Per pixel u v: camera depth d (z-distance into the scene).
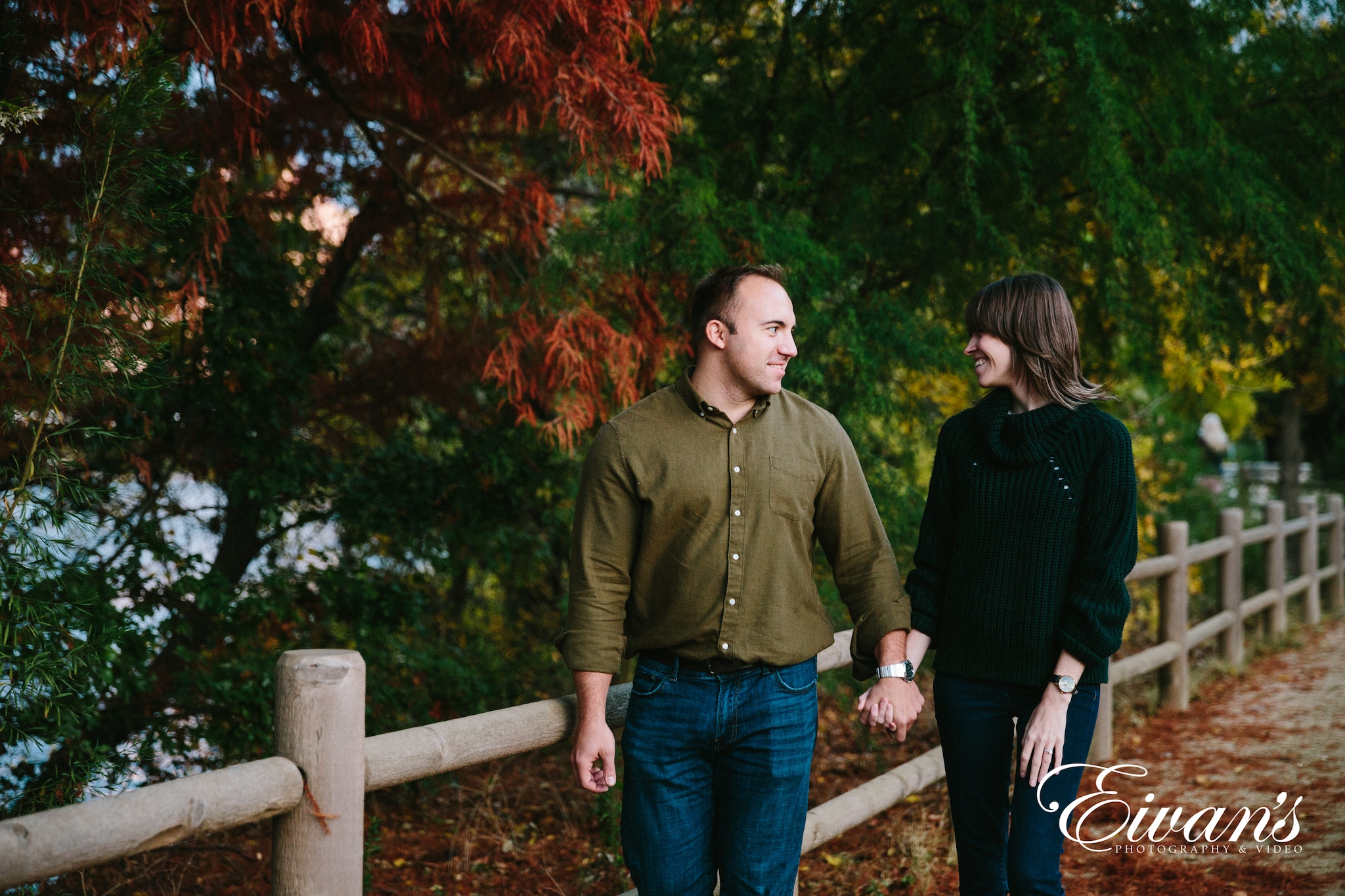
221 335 4.69
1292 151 5.68
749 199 5.34
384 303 6.89
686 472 2.10
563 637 2.16
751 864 2.13
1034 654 2.31
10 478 2.94
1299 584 7.95
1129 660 5.21
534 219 4.38
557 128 5.35
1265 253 5.15
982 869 2.44
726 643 2.10
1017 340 2.37
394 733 2.01
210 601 4.68
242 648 4.98
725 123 5.52
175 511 5.18
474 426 6.11
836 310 5.11
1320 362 7.04
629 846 2.18
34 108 2.74
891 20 5.23
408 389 5.85
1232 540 6.71
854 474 2.31
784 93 5.52
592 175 4.29
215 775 1.69
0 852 1.39
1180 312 5.80
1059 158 5.43
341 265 5.70
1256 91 5.71
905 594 2.35
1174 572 5.78
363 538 5.74
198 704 4.54
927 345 5.21
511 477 5.84
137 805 1.56
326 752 1.81
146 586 4.71
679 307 4.77
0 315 2.76
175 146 3.61
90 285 2.94
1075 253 5.64
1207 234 5.61
